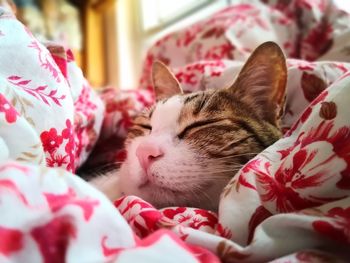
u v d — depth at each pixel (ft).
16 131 0.41
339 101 0.43
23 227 0.25
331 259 0.32
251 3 1.29
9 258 0.24
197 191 0.55
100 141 0.97
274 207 0.41
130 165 0.62
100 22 2.55
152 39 2.40
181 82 0.90
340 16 1.11
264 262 0.34
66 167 0.53
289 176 0.42
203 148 0.57
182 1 2.15
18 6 2.11
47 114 0.51
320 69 0.73
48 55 0.57
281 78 0.65
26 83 0.52
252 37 1.09
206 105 0.63
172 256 0.29
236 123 0.61
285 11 1.22
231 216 0.40
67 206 0.27
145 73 1.35
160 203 0.58
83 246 0.26
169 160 0.55
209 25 1.18
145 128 0.70
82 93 0.76
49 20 2.27
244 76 0.66
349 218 0.34
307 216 0.34
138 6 2.49
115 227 0.30
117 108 0.99
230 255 0.34
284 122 0.74
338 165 0.38
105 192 0.68
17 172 0.28
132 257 0.27
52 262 0.25
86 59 2.47
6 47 0.52
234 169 0.56
